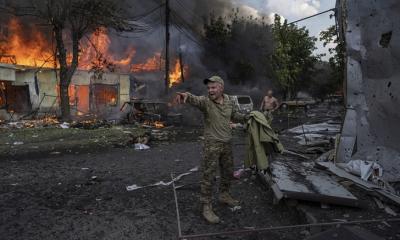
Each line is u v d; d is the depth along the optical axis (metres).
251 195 5.36
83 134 12.57
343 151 6.20
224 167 4.62
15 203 5.08
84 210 4.79
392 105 5.51
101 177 6.64
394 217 4.12
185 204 5.00
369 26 5.87
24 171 7.19
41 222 4.35
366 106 5.98
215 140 4.29
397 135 5.47
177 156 8.95
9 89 19.52
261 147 4.59
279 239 3.82
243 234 3.97
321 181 5.08
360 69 6.07
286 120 21.83
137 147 10.41
